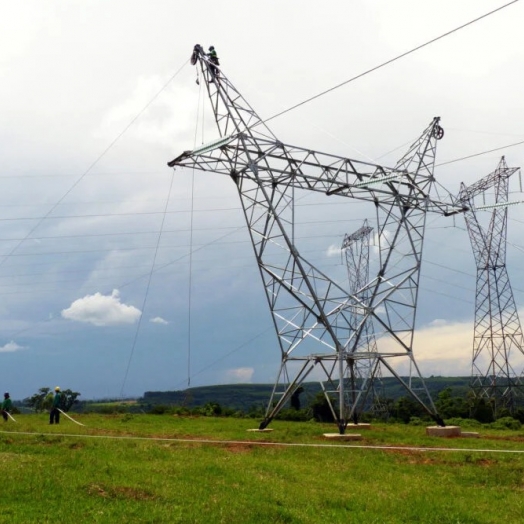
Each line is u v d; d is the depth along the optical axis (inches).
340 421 1268.5
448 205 1643.7
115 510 544.4
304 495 668.1
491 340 2694.4
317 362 1362.0
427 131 1626.5
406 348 1481.3
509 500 715.4
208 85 1333.7
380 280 1498.5
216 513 557.3
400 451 1032.8
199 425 1555.1
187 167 1327.5
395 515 619.2
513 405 2640.3
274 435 1266.0
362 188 1461.6
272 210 1293.1
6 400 1483.8
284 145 1332.4
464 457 969.5
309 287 1285.7
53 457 807.7
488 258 2733.8
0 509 527.2
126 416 1759.4
